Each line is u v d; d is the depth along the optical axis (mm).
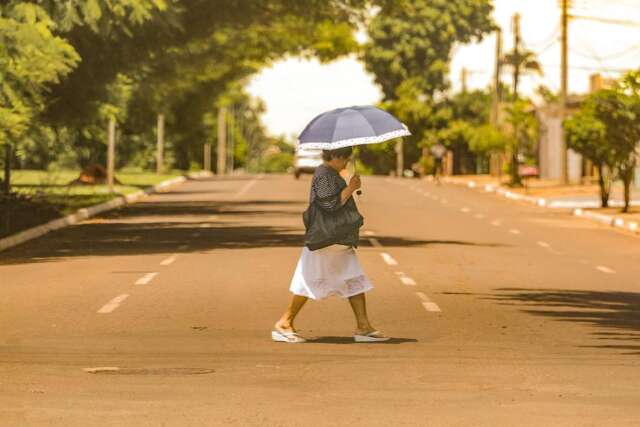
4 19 45938
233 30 99562
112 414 17688
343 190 25250
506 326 28828
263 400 18812
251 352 24281
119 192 104875
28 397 19078
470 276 41750
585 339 26609
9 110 46469
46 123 73125
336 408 18172
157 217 77062
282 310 31562
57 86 67312
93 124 87500
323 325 28719
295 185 136250
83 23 49844
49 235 61438
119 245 54812
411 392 19562
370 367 22266
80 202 86625
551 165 166125
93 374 21422
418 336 26953
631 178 85312
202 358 23438
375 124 25453
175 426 16859
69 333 27391
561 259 50406
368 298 34594
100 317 30250
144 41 64812
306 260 25641
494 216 83625
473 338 26656
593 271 45125
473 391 19672
